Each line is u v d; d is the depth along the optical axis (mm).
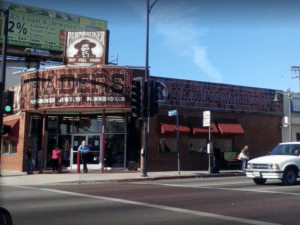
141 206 9180
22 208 8914
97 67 21969
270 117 28297
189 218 7645
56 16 44031
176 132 23500
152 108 19266
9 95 13305
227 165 25188
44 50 42781
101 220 7441
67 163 24703
